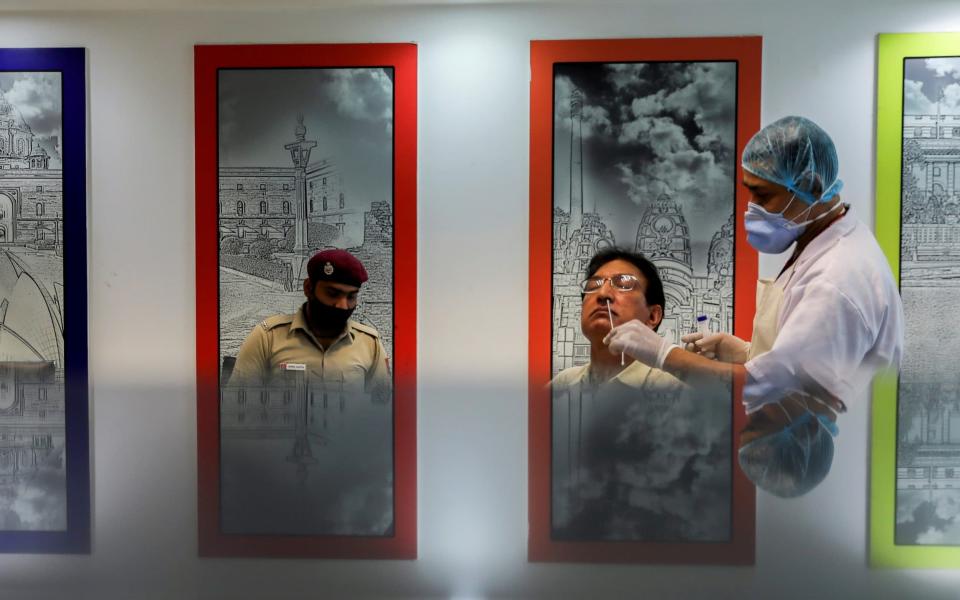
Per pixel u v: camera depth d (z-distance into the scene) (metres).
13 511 0.15
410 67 2.44
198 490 0.17
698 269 2.40
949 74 2.33
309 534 0.15
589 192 2.42
